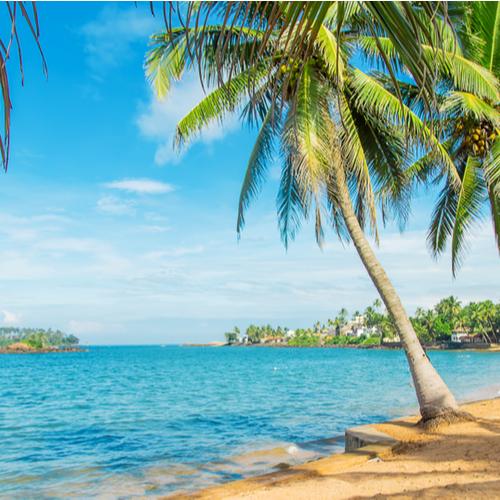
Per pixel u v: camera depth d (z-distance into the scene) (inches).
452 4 542.0
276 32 199.5
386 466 290.8
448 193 644.7
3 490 386.3
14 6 52.6
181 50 419.8
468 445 317.1
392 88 518.9
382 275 445.1
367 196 440.1
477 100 465.1
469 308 6102.4
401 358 4463.6
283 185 541.3
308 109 397.4
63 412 925.8
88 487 388.5
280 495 249.0
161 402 1054.4
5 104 55.1
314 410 826.8
